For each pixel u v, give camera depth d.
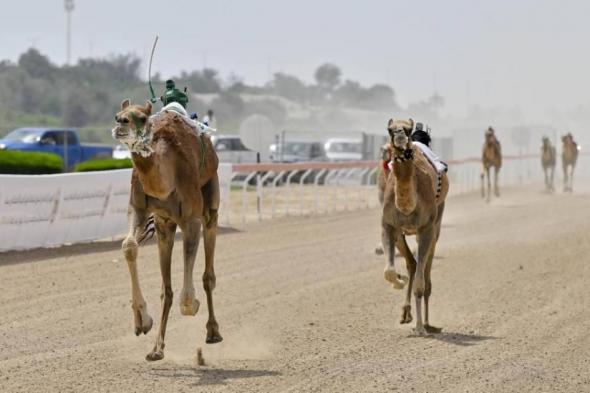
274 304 21.38
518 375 15.16
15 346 16.94
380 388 14.26
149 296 21.98
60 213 30.17
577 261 28.25
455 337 18.16
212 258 17.25
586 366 15.83
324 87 188.25
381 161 22.73
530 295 22.77
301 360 16.11
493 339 17.92
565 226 38.31
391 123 17.67
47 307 20.50
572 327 19.00
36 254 28.16
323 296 22.41
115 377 14.81
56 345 17.06
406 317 19.34
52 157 41.22
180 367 15.58
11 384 14.35
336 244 32.25
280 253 29.73
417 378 14.87
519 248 31.36
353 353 16.67
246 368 15.55
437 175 19.59
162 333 15.73
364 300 21.98
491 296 22.61
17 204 28.55
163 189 15.16
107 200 32.03
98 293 22.17
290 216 42.22
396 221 18.50
